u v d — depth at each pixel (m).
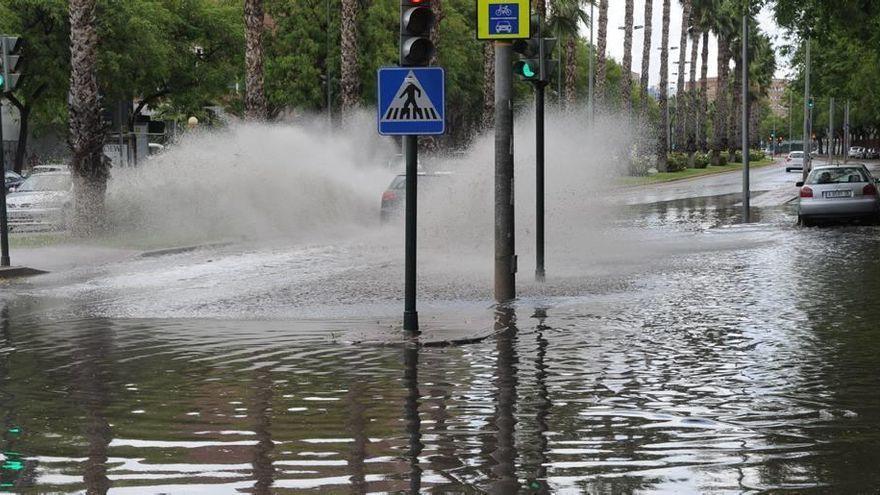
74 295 20.44
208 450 8.60
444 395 10.78
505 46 18.59
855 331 14.63
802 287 19.75
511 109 18.59
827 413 9.77
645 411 9.96
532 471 7.92
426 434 9.12
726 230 35.34
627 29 85.56
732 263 24.41
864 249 27.41
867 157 168.25
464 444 8.75
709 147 161.50
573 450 8.53
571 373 11.91
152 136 86.44
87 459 8.35
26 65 60.72
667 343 13.87
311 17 77.69
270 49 79.12
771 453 8.40
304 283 21.64
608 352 13.24
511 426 9.40
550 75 20.98
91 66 33.47
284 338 14.63
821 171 36.44
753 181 84.69
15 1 58.72
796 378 11.50
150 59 63.75
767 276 21.66
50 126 81.44
